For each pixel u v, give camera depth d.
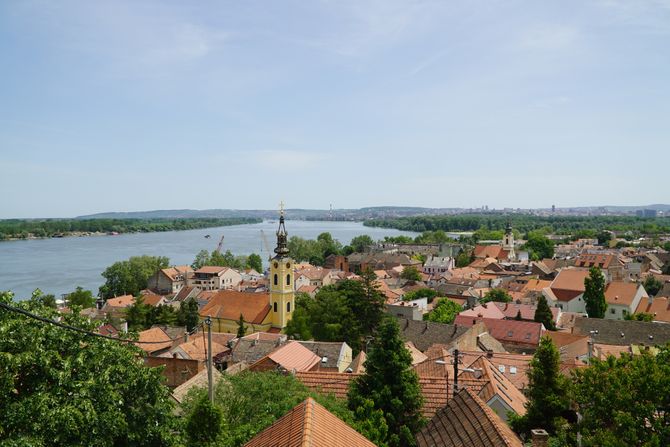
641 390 23.72
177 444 22.97
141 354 25.66
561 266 168.62
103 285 164.00
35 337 21.11
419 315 101.50
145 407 23.02
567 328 93.38
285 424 18.61
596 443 23.59
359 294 86.94
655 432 23.23
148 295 136.75
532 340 79.62
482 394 37.25
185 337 74.19
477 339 79.38
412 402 30.52
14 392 20.28
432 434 25.30
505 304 101.62
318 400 29.84
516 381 51.50
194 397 34.81
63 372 20.61
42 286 169.50
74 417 19.31
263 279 176.50
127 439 21.86
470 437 22.66
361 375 33.06
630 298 107.56
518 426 33.78
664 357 26.72
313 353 59.28
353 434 19.00
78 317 24.08
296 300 98.12
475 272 172.00
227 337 75.94
